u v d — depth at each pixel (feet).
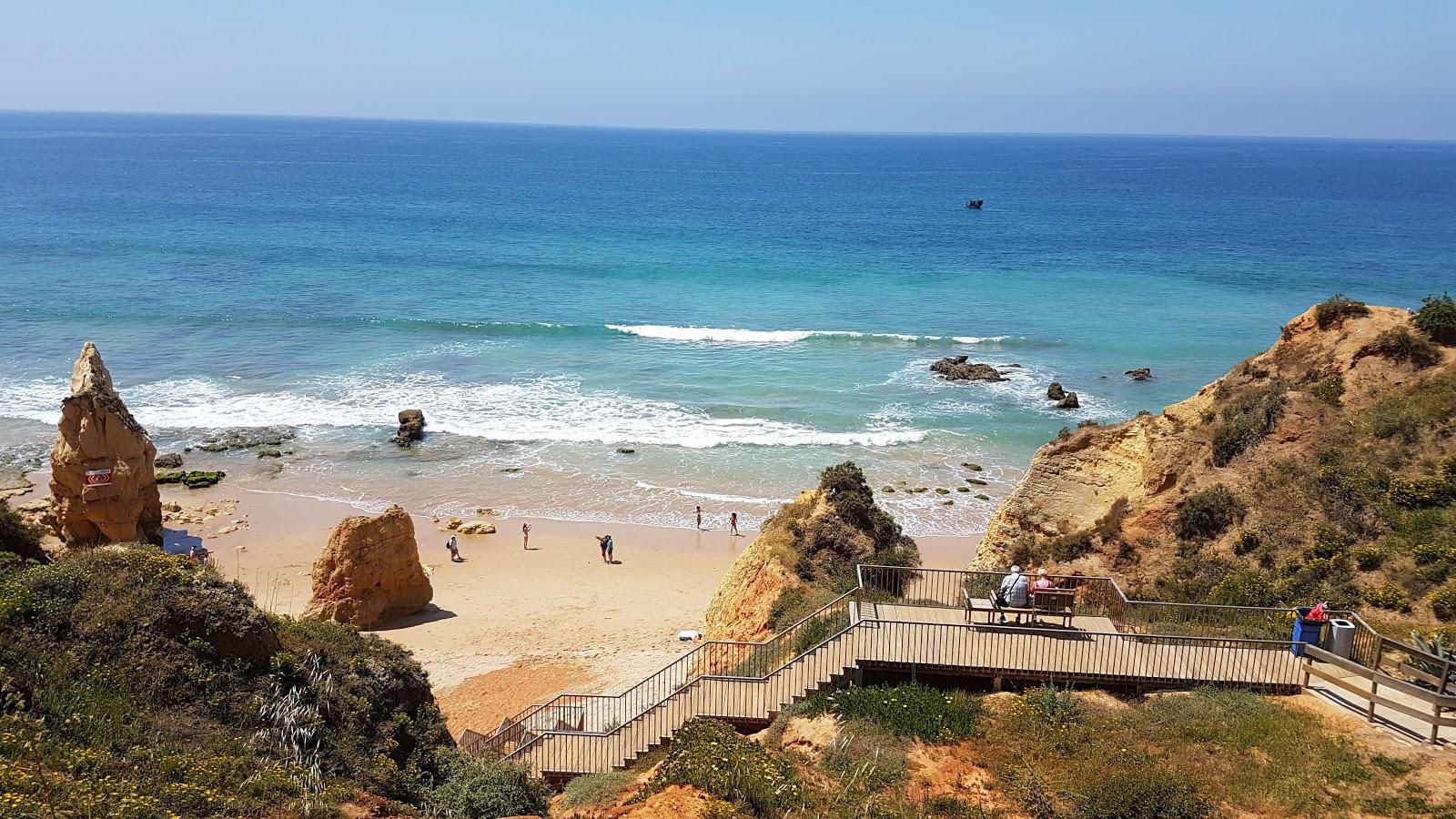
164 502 131.23
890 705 52.08
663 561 119.44
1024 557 82.53
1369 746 46.75
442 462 148.56
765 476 145.48
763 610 72.23
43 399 167.53
